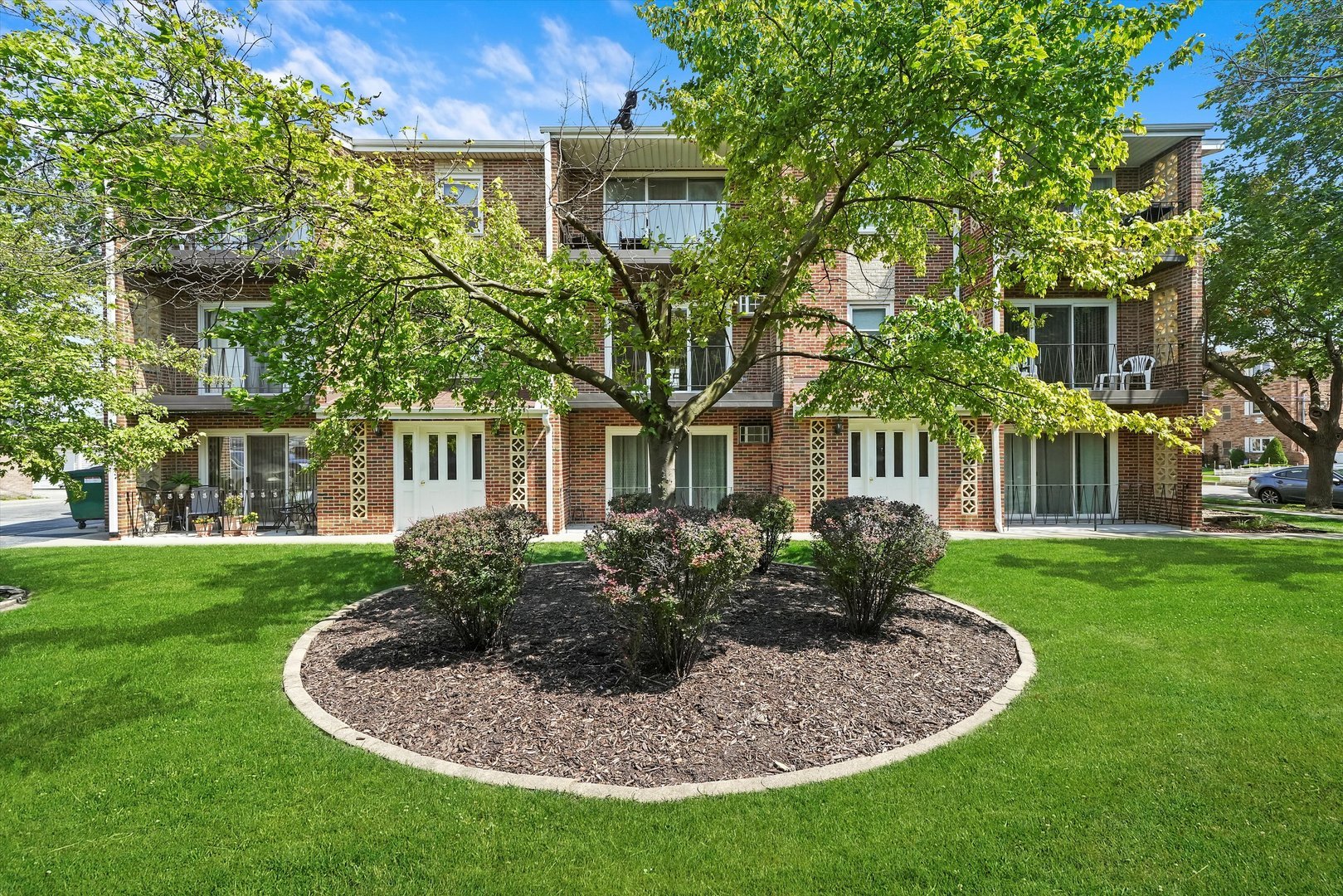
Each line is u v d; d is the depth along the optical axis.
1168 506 13.62
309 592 7.34
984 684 4.48
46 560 9.54
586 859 2.62
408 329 5.74
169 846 2.71
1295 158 12.66
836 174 5.83
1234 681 4.49
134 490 12.80
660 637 4.43
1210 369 16.47
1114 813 2.90
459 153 6.83
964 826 2.81
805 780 3.19
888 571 5.32
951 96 4.62
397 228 4.71
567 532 12.75
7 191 4.35
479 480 13.07
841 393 7.19
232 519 12.85
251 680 4.59
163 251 5.07
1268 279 14.16
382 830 2.80
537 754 3.48
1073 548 10.27
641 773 3.28
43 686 4.50
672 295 6.96
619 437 13.97
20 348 6.36
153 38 3.62
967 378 5.79
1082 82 4.19
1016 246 5.86
